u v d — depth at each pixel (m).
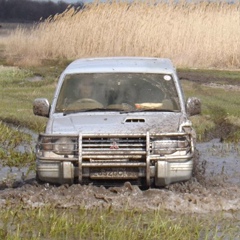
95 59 18.12
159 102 16.06
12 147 21.45
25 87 40.28
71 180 14.41
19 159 19.50
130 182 14.54
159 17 53.06
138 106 15.95
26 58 55.66
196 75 46.12
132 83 16.38
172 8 53.22
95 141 14.31
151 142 14.36
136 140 14.34
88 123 14.95
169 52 52.25
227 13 52.19
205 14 52.34
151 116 15.44
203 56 51.66
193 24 52.12
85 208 13.74
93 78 16.48
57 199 14.10
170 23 52.50
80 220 12.88
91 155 14.25
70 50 56.94
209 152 21.09
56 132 14.57
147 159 14.23
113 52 54.50
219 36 51.66
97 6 56.09
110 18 55.03
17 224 12.75
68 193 14.22
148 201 13.95
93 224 12.67
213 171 18.08
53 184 14.77
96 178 14.38
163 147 14.36
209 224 12.98
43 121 26.06
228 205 14.09
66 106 16.06
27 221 13.02
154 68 16.75
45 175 14.50
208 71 48.66
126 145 14.31
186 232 12.29
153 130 14.54
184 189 14.68
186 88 38.97
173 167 14.37
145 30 53.12
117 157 14.25
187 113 16.17
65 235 12.19
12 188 15.41
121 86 16.30
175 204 13.93
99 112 15.77
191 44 52.03
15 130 24.02
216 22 51.97
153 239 11.89
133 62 17.42
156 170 14.31
